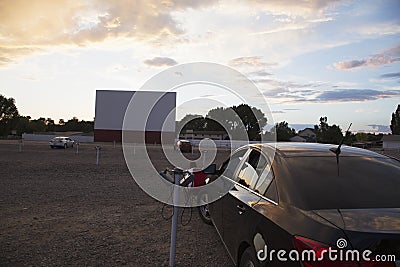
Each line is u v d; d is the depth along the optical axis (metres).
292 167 3.20
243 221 3.33
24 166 14.53
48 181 10.44
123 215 6.39
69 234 5.20
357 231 2.17
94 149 30.64
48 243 4.77
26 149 28.77
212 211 4.98
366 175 3.07
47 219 6.00
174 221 4.07
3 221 5.81
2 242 4.77
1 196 7.92
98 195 8.30
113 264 4.11
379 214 2.46
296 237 2.35
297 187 2.91
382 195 2.79
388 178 3.05
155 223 5.89
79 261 4.17
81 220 5.99
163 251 4.58
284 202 2.86
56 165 15.23
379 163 3.35
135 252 4.52
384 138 58.44
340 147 3.80
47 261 4.14
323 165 3.22
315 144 4.03
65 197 7.97
